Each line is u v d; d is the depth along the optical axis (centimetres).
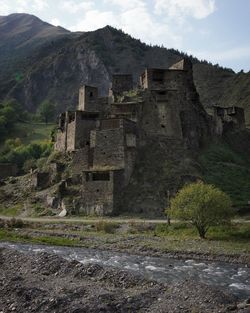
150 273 4300
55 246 6016
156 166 9431
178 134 10525
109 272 3772
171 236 6500
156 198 8600
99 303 2953
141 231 6950
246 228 6512
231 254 5169
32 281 3531
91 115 10812
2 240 6419
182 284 3481
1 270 4028
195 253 5306
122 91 12288
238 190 9106
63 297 3053
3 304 3009
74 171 9769
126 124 9450
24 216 9081
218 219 6191
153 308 2930
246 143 12669
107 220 7862
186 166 9488
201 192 6241
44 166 11225
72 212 8762
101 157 9381
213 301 3072
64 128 11444
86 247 5931
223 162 10819
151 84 10888
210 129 11912
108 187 8656
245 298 3359
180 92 11062
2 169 13525
